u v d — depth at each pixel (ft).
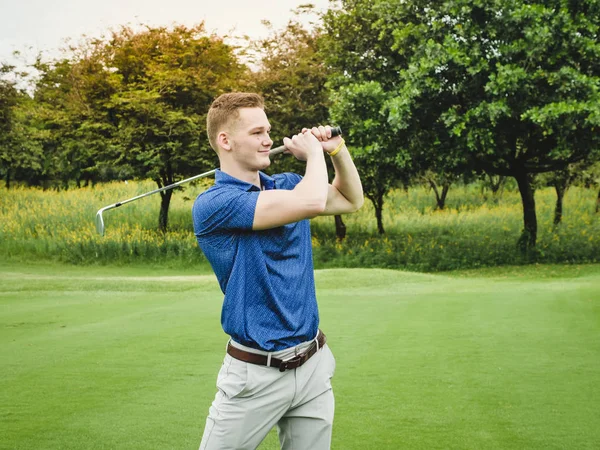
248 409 7.25
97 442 11.28
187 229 82.43
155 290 43.68
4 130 91.66
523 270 60.95
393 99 55.77
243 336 7.16
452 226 82.89
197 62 77.97
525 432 11.44
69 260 73.15
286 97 73.20
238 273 7.16
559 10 54.70
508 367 16.02
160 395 14.24
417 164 65.16
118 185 92.94
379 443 11.05
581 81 51.52
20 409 13.32
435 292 33.83
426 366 16.29
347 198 8.35
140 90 75.46
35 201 88.12
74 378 15.89
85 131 77.05
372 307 27.37
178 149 73.67
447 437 11.26
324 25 70.49
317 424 7.54
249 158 7.42
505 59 54.29
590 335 19.57
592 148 56.08
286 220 7.00
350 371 15.96
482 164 63.67
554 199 88.94
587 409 12.65
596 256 65.31
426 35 59.00
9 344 20.61
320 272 47.80
